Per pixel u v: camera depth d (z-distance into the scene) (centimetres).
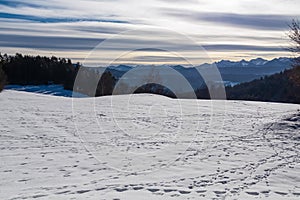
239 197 699
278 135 1405
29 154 1033
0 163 924
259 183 794
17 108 2103
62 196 681
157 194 706
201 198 688
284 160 1005
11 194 688
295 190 752
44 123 1602
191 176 836
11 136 1294
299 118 1744
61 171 862
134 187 746
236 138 1336
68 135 1342
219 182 794
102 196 686
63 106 2262
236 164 954
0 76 3453
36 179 793
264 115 2014
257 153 1091
